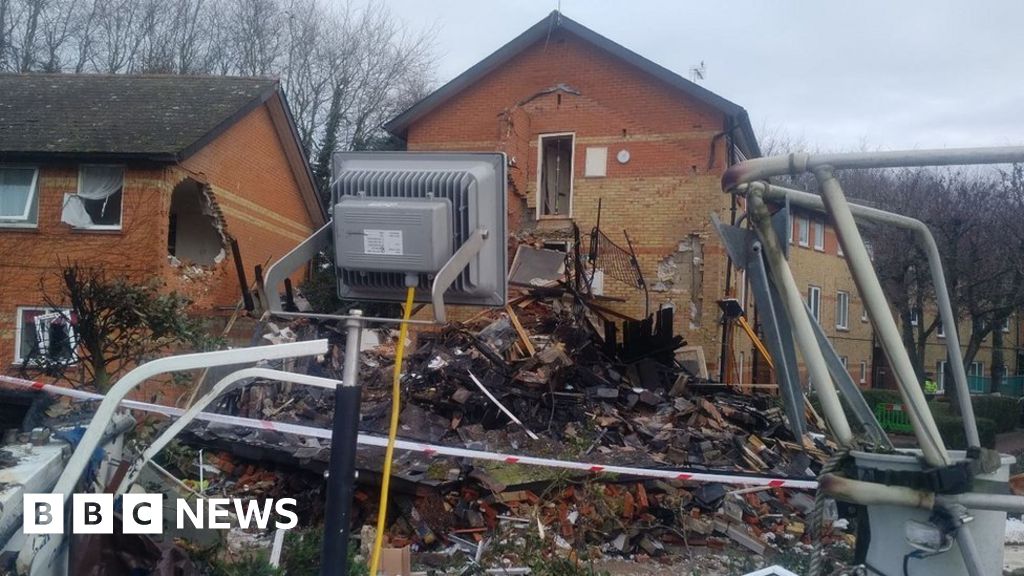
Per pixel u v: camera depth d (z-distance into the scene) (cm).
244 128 2045
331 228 356
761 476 871
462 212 324
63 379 793
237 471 893
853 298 2878
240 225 2050
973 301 1856
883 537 291
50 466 346
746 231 336
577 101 2034
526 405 1029
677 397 1203
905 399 271
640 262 1952
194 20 3531
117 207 1748
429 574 682
